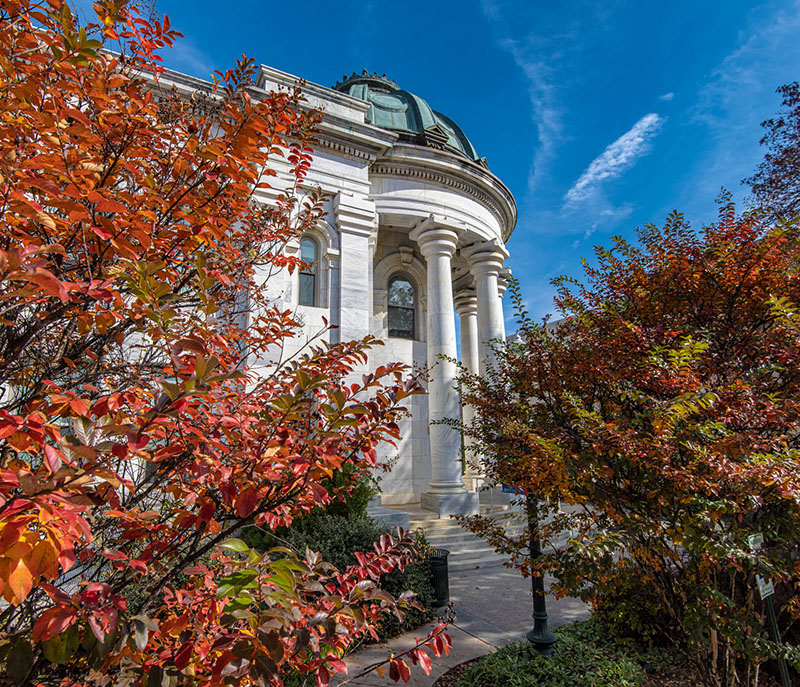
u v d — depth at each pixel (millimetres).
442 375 16094
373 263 19859
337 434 2135
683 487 3672
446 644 2697
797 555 3854
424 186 17484
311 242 14812
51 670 2096
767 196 16922
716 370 4688
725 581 5090
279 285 13000
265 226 4859
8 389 3555
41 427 1509
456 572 12289
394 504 17672
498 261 18938
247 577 1990
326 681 2188
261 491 2355
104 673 2033
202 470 1928
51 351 3127
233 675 1762
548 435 4844
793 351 4305
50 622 1543
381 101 20453
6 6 2078
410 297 20703
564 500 4426
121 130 2291
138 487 2570
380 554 3248
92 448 1416
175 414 1612
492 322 18281
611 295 5945
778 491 3592
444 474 15648
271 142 2996
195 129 2859
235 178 2676
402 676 2506
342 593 2898
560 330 6203
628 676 5418
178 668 1917
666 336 4719
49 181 1720
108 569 3041
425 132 17641
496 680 5637
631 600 5027
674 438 3834
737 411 3998
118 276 2107
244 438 2197
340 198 14953
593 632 7086
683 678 5648
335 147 15273
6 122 2180
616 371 4832
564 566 4266
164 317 2133
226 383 3096
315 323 13953
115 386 3039
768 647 3840
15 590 1273
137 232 2033
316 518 9109
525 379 5941
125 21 2662
